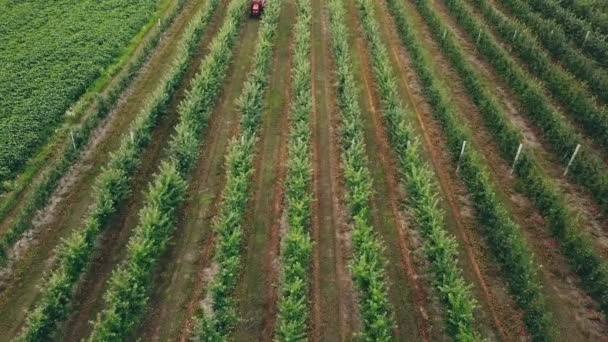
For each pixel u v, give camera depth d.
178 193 30.62
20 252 29.42
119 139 37.38
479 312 27.62
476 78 41.94
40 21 49.28
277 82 43.47
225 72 43.12
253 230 31.45
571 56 44.72
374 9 54.09
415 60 44.97
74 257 26.30
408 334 26.72
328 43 48.78
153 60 45.59
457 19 51.88
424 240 29.75
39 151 35.84
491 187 33.97
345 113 37.59
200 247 30.30
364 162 34.44
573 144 35.31
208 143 37.38
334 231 31.64
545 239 31.38
